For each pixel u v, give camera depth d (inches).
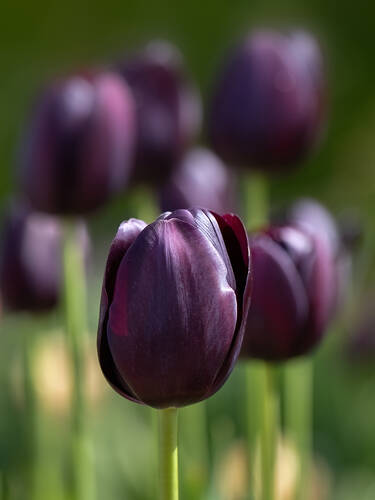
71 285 42.3
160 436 34.6
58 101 41.7
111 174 42.3
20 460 47.4
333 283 37.7
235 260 34.3
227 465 45.1
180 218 34.0
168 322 33.7
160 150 43.8
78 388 42.2
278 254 37.2
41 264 44.1
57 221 43.6
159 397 34.1
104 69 44.6
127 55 44.3
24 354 45.1
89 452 42.6
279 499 42.6
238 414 54.1
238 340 34.1
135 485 49.4
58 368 47.3
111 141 42.0
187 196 44.2
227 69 43.9
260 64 43.6
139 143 43.5
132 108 42.4
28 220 44.0
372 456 54.8
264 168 44.2
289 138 43.8
